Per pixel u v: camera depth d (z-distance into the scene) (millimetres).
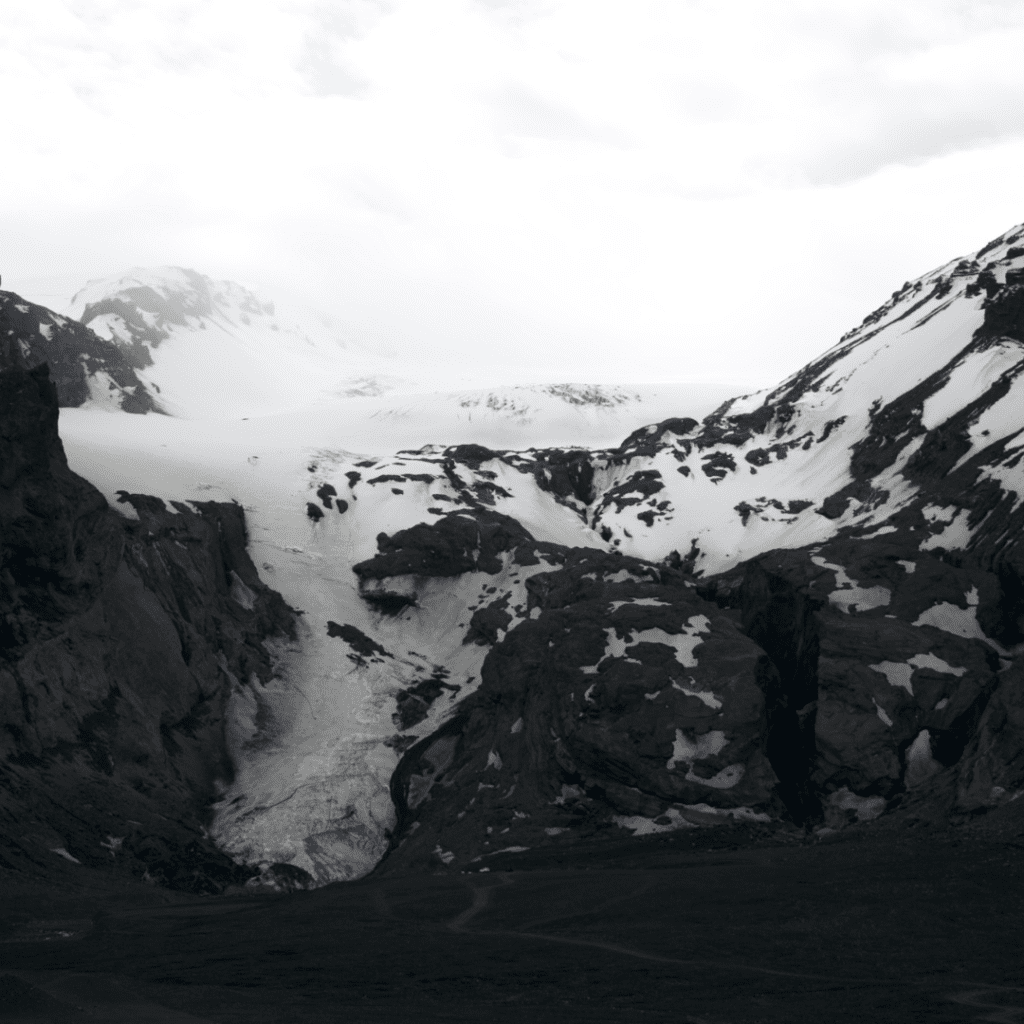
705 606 124562
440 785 119562
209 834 116000
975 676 109438
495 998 54594
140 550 137125
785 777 111625
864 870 77438
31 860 96312
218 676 135125
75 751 113062
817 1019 48844
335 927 74438
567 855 100562
